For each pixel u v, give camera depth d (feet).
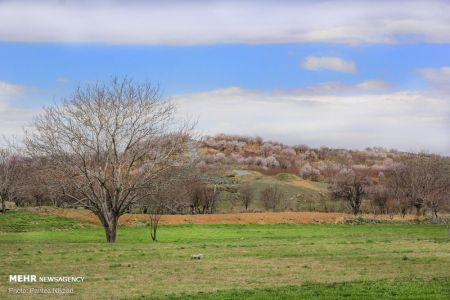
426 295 72.02
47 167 146.61
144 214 239.71
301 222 242.99
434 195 296.10
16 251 115.65
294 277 87.61
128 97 158.71
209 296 71.67
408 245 135.33
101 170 148.87
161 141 154.10
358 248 127.13
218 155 606.55
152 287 78.74
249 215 247.70
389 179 361.92
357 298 70.49
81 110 148.87
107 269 93.30
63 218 218.18
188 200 257.14
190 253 114.73
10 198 281.13
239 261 104.22
